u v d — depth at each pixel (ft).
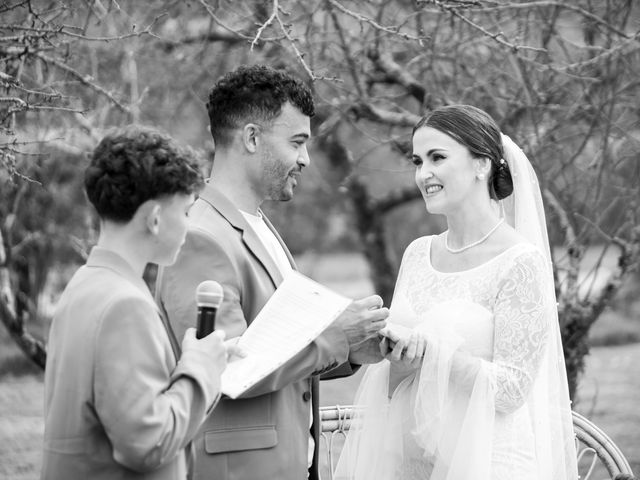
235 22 21.06
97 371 7.34
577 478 11.79
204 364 7.79
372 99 19.47
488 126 11.44
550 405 11.49
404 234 41.78
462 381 10.71
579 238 18.28
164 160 7.73
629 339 44.11
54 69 18.44
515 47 15.61
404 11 23.32
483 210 11.48
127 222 7.80
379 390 11.79
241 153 10.37
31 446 26.35
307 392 10.44
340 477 12.07
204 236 9.82
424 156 11.39
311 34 19.80
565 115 19.66
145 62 23.84
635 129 20.53
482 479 10.52
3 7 15.42
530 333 10.76
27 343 18.93
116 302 7.45
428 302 11.42
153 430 7.25
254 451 9.81
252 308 10.07
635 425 26.37
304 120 10.50
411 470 11.33
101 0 19.01
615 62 19.70
